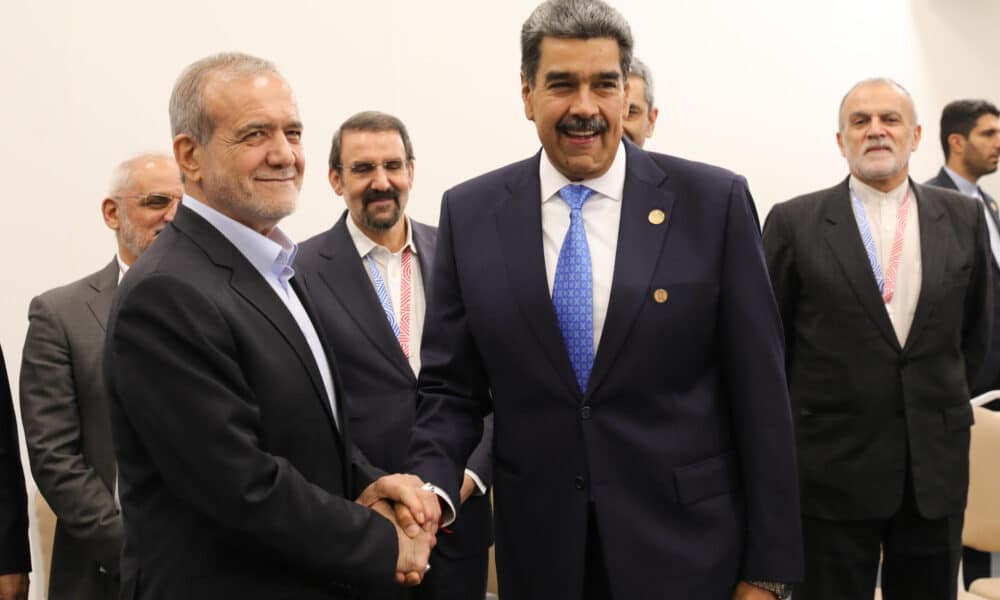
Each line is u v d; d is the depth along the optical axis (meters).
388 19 4.17
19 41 3.44
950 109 5.21
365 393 2.70
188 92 1.80
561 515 1.90
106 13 3.59
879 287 3.11
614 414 1.87
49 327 2.61
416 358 2.85
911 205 3.20
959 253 3.10
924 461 2.99
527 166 2.02
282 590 1.72
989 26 6.29
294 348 1.77
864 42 5.73
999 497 3.21
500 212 1.98
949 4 6.11
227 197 1.78
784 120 5.41
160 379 1.62
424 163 4.28
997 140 5.09
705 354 1.90
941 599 3.04
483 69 4.44
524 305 1.89
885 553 3.12
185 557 1.67
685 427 1.88
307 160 3.98
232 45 3.82
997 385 4.58
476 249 1.98
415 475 1.95
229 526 1.63
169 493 1.69
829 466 3.06
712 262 1.87
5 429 2.40
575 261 1.90
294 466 1.76
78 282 2.72
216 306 1.68
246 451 1.63
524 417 1.93
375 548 1.75
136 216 2.67
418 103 4.26
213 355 1.64
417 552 1.85
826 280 3.10
